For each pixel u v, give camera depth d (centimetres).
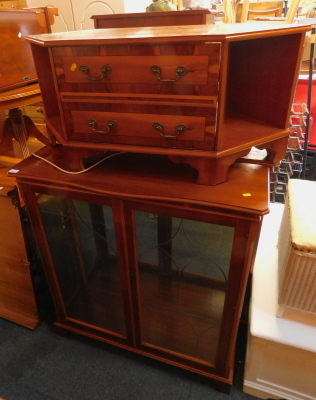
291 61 77
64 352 130
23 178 93
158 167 93
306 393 105
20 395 115
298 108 180
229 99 95
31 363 125
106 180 88
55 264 115
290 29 70
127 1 152
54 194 94
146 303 112
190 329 115
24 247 117
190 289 105
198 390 115
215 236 86
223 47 63
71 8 158
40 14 116
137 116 76
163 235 93
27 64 114
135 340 119
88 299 125
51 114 102
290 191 105
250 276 119
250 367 107
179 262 99
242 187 82
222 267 92
